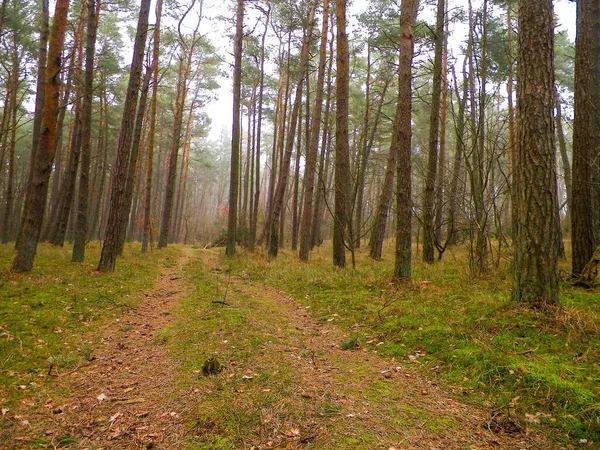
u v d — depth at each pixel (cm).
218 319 637
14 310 638
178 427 324
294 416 333
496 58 1756
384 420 332
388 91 2606
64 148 3422
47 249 1548
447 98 1859
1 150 2419
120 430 323
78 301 740
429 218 1236
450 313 600
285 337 572
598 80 845
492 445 297
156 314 742
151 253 1919
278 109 2870
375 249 1609
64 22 990
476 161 1027
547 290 537
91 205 3472
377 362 484
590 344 440
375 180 3734
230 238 1784
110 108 2961
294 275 1131
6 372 429
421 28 1681
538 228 543
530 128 548
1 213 3934
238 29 1809
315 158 1612
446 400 376
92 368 467
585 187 808
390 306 691
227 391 381
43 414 350
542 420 325
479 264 930
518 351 446
